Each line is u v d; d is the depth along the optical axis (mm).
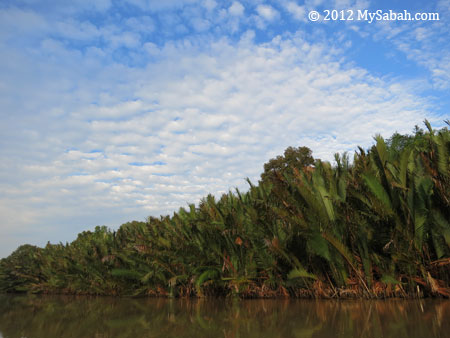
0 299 20594
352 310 7730
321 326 6188
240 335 5859
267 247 11117
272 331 6047
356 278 9648
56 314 10508
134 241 18047
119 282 17672
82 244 22141
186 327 6969
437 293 8742
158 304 12305
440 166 8531
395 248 8797
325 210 9578
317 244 9352
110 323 8055
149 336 6160
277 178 10812
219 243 12859
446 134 8711
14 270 31844
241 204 12383
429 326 5570
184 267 14484
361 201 9703
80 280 20234
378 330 5520
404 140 15047
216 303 11602
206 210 13203
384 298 9211
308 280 10758
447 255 8531
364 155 9930
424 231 8664
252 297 12258
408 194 8633
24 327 7840
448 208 8562
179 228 14477
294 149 27953
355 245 9930
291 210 10219
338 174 10117
